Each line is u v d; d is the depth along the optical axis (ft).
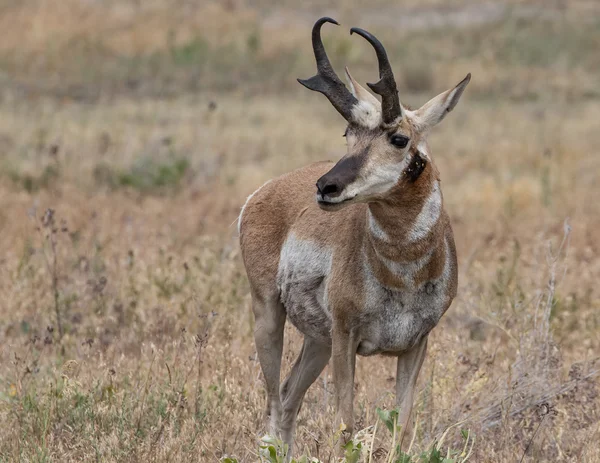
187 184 180.75
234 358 87.97
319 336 77.71
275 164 205.46
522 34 365.40
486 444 75.66
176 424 75.97
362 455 64.39
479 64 325.42
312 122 255.09
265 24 373.20
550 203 165.17
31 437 73.92
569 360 92.89
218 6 376.48
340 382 72.28
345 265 71.67
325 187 64.90
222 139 227.20
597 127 253.03
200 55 323.98
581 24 385.09
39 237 132.98
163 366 87.04
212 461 72.79
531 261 116.47
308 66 323.16
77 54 316.19
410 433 71.67
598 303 110.11
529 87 308.40
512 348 94.17
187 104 277.44
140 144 209.97
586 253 126.62
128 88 296.51
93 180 177.68
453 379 80.64
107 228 140.36
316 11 401.49
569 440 76.79
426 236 68.44
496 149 221.87
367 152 65.82
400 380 73.36
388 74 65.26
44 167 183.32
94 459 71.20
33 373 86.12
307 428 77.82
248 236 83.46
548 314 86.07
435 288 70.69
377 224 68.54
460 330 99.09
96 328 99.30
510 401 79.36
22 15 337.31
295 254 77.46
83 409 77.77
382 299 70.44
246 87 304.50
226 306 101.60
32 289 108.47
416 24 386.93
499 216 156.87
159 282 108.88
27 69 305.32
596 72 331.77
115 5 363.56
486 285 112.37
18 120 240.53
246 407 81.82
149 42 331.57
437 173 69.46
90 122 243.19
